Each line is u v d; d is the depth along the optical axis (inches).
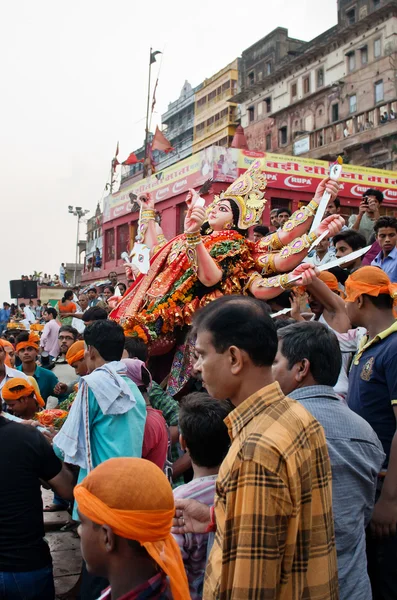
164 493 67.7
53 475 121.0
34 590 115.0
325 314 154.9
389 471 105.7
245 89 1542.8
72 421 117.4
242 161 641.0
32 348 261.0
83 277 1038.4
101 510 65.3
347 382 146.6
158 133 1031.0
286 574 64.2
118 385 118.4
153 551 65.9
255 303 76.4
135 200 223.5
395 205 740.7
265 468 63.3
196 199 153.4
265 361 73.2
